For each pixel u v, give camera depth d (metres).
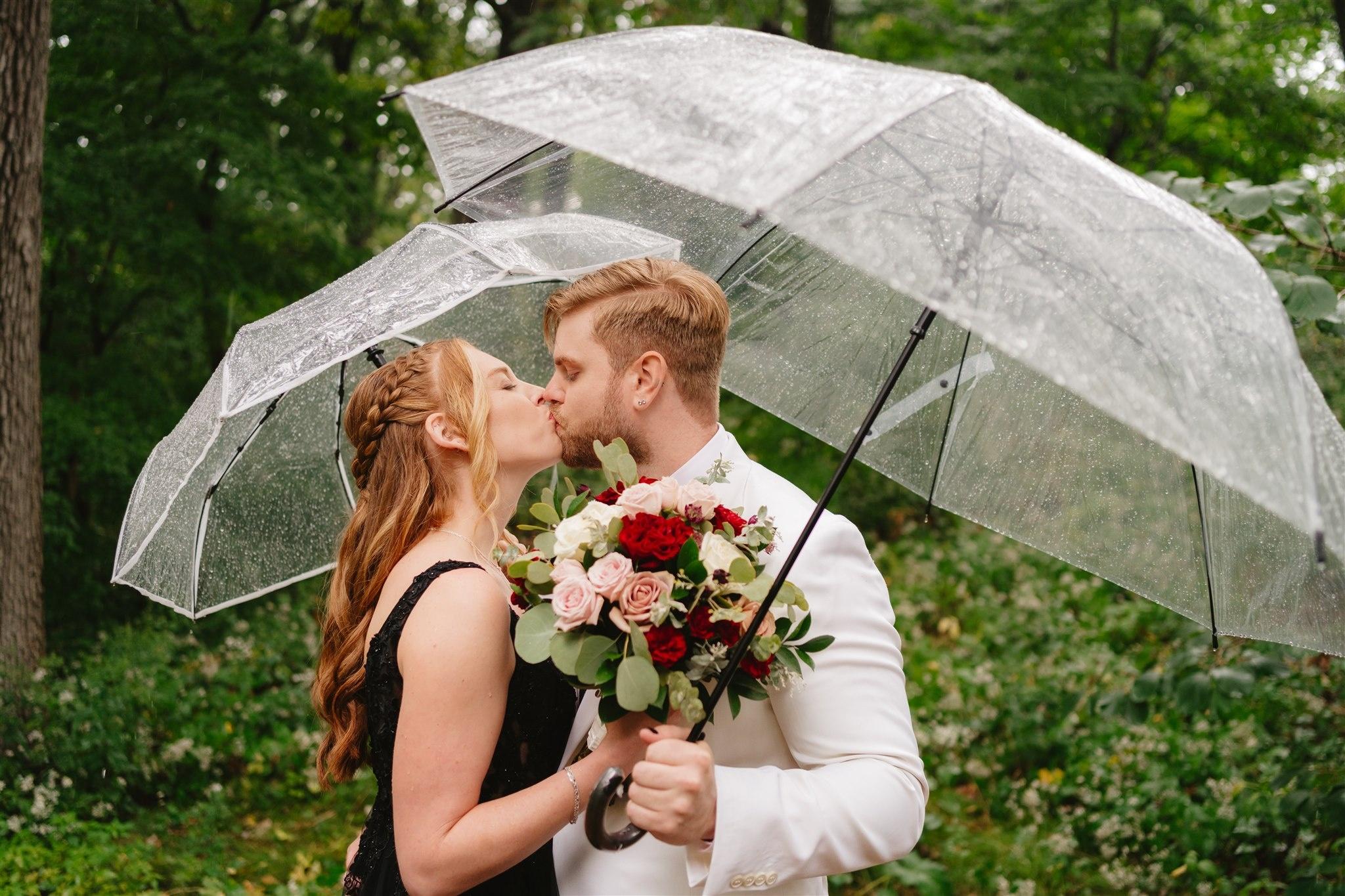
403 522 1.93
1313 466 1.36
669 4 9.72
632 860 1.77
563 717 1.96
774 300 2.49
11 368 5.07
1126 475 2.15
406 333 2.42
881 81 1.49
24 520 5.15
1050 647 6.22
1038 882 4.27
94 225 6.69
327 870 4.59
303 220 7.32
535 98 1.50
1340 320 2.97
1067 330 1.33
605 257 2.15
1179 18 8.49
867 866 1.64
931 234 1.43
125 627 6.27
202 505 2.18
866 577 1.79
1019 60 8.38
